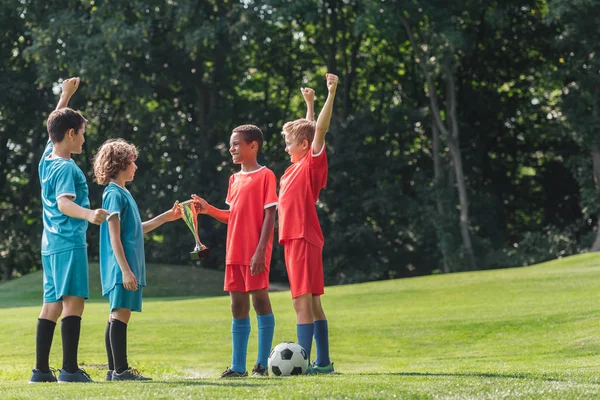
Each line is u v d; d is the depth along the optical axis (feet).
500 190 164.04
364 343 54.70
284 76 165.17
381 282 94.99
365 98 164.04
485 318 60.49
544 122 155.74
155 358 48.19
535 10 149.59
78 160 157.48
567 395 19.43
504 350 49.26
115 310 25.67
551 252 142.72
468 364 41.88
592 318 55.98
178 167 158.40
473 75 158.92
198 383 21.40
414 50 139.33
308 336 27.45
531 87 161.58
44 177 26.16
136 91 138.31
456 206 144.77
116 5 136.77
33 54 135.13
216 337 56.75
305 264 27.68
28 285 127.34
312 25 156.87
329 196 150.61
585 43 130.00
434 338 55.26
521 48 155.02
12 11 148.66
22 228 157.38
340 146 150.71
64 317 25.27
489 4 141.79
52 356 49.34
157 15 137.59
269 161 159.84
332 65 156.46
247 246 28.22
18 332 59.67
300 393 19.08
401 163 154.20
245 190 28.45
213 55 151.43
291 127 29.30
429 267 154.10
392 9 132.16
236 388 20.01
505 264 142.72
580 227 151.43
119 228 25.40
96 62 131.75
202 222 155.12
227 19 141.49
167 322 64.13
